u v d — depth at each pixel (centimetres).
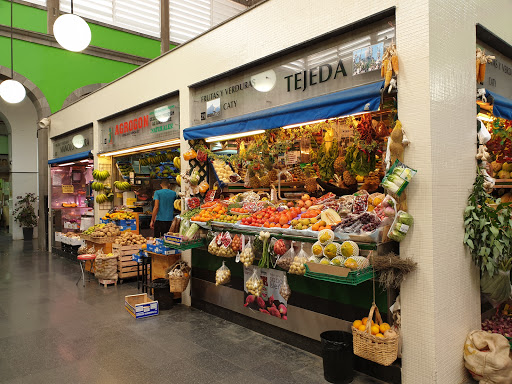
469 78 367
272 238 410
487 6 396
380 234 333
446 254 327
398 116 335
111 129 852
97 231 773
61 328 480
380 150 508
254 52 475
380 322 333
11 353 406
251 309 468
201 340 439
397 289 349
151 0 1344
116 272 716
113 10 1270
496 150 580
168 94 640
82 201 1201
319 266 333
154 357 394
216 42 536
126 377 352
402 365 329
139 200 940
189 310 556
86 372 363
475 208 349
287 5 433
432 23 317
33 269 864
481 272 375
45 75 1163
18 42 1115
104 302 595
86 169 1159
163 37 1362
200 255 553
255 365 375
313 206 429
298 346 416
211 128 527
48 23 1164
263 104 482
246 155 587
